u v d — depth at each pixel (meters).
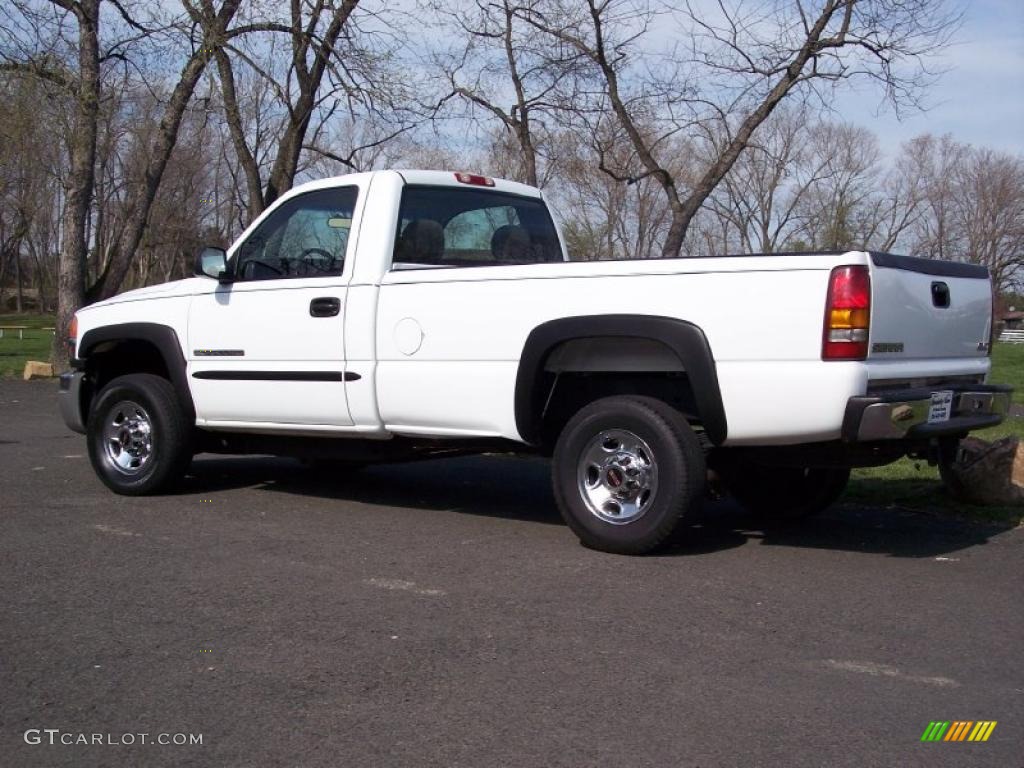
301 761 3.49
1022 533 6.87
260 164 23.05
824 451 5.88
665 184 14.35
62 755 3.55
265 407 7.24
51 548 6.25
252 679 4.20
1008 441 7.53
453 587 5.45
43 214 57.41
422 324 6.50
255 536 6.61
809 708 3.93
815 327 5.33
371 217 6.91
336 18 15.25
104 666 4.34
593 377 6.48
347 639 4.65
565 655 4.46
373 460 7.41
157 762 3.50
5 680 4.19
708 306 5.57
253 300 7.25
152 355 8.32
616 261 5.86
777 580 5.62
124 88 18.94
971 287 6.32
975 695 4.07
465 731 3.72
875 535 6.80
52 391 17.30
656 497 5.84
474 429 6.38
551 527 6.93
